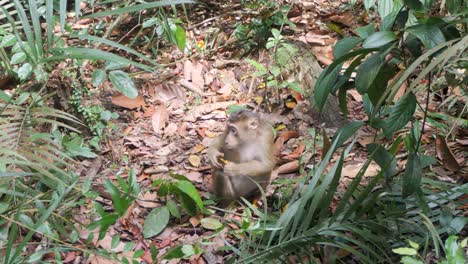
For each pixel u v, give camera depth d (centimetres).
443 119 382
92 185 357
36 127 377
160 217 330
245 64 443
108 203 349
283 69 423
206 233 330
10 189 309
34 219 318
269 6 466
